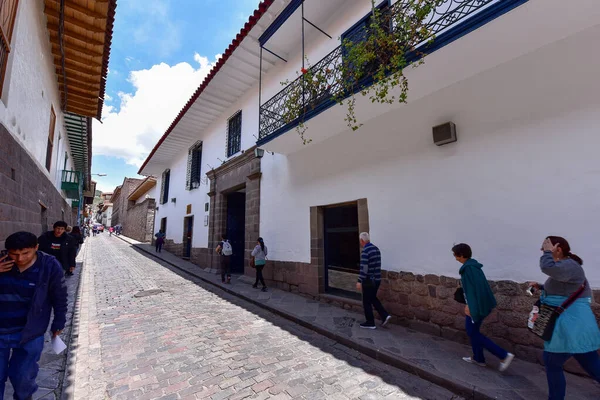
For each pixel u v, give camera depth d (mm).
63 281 2525
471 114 4301
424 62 3898
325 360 3801
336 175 6441
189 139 14508
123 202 41531
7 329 2197
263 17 7051
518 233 3742
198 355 3854
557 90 3555
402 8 4191
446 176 4527
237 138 10625
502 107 3994
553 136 3553
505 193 3889
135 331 4711
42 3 4934
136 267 12023
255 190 9125
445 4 4586
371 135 5746
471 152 4262
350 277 6363
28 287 2289
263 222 8719
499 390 2920
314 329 4922
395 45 4059
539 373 3256
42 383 3053
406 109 5156
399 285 5016
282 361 3736
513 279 3744
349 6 6391
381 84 4254
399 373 3482
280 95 7336
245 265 9336
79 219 22406
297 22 7062
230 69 8953
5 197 3619
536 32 3375
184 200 15125
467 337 4105
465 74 4223
